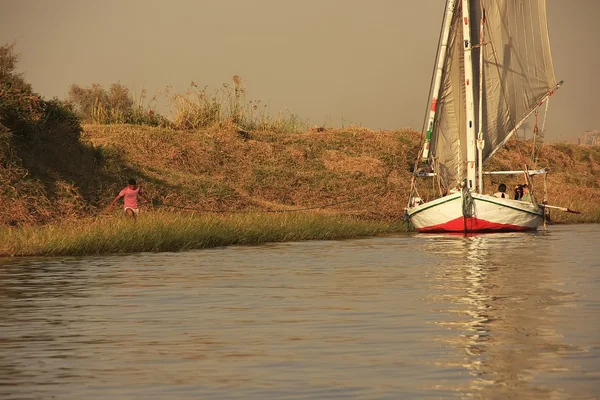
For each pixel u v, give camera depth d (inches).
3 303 1886.1
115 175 4781.0
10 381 1184.8
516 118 4916.3
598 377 1178.0
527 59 4918.8
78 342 1453.0
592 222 5467.5
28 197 3902.6
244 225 3804.1
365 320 1646.2
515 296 1956.2
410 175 6387.8
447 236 4212.6
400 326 1577.3
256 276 2391.7
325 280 2294.5
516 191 4884.4
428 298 1935.3
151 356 1338.6
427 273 2458.2
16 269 2559.1
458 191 4643.2
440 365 1257.4
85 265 2684.5
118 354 1355.8
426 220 4532.5
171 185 4970.5
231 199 5029.5
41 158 4411.9
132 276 2388.0
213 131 6323.8
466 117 4648.1
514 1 4884.4
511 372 1210.6
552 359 1289.4
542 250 3275.1
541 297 1936.5
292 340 1455.5
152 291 2076.8
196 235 3467.0
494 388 1125.1
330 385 1147.9
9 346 1421.0
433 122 4756.4
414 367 1246.9
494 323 1599.4
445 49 4712.1
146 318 1689.2
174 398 1091.9
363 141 6820.9
